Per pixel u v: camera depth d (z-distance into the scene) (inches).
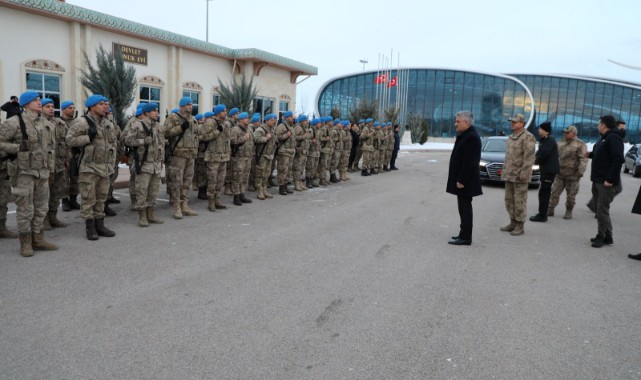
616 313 175.6
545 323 164.4
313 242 261.9
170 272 202.7
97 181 251.1
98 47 560.1
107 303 167.3
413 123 1756.9
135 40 607.2
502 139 617.0
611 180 264.2
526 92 2101.4
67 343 138.0
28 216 215.0
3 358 128.7
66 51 528.1
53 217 274.4
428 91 2193.7
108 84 514.6
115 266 208.1
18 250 226.5
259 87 813.2
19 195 211.5
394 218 338.3
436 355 139.3
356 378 125.1
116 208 338.6
